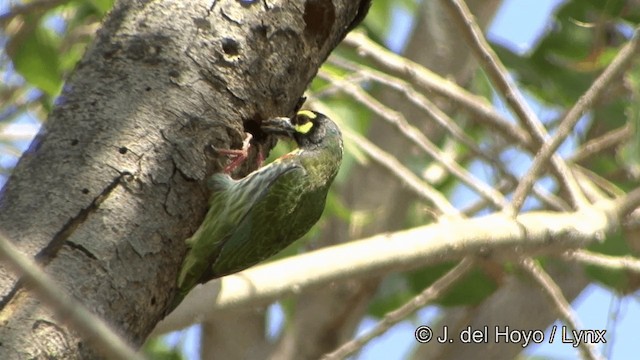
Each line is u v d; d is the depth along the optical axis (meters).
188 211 8.48
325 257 10.62
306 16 9.33
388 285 16.44
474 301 15.11
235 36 8.88
